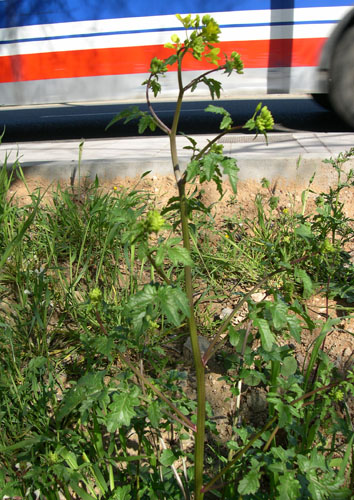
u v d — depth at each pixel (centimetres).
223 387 230
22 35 593
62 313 274
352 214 346
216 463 199
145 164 385
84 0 568
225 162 125
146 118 140
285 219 329
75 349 250
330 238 323
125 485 180
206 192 367
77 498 191
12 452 194
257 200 351
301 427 174
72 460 176
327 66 538
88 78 592
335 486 142
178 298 127
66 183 393
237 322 263
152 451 188
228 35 550
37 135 693
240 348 179
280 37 543
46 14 580
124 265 311
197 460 153
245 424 208
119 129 704
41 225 324
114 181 388
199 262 308
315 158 367
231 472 177
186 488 182
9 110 1074
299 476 152
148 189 376
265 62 553
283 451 150
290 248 296
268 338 138
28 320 260
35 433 194
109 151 454
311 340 249
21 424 205
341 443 201
